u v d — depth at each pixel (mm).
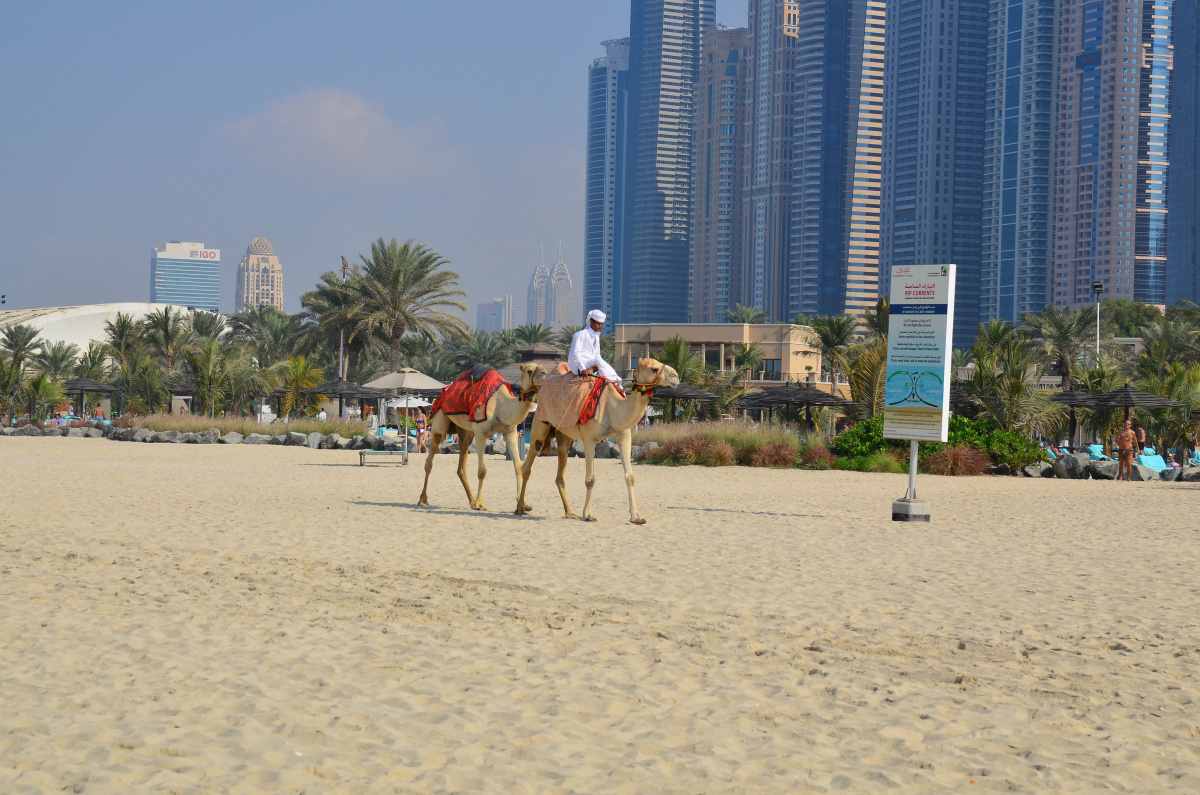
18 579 9617
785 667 6727
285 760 4816
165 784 4469
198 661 6684
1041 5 195500
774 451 32281
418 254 62688
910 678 6504
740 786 4590
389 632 7637
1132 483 29516
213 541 12312
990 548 12953
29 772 4598
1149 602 9133
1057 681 6434
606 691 6082
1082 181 193375
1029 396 34938
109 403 80688
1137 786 4676
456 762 4855
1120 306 106625
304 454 36688
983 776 4777
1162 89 190625
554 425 15328
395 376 37719
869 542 13352
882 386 35406
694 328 113688
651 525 14930
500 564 10844
